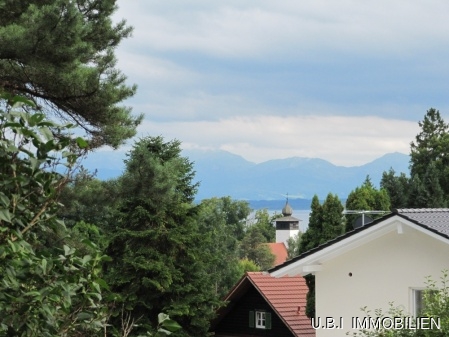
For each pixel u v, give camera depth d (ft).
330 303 70.49
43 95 69.51
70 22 60.75
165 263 111.34
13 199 17.85
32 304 17.57
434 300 51.62
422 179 169.48
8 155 18.10
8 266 17.63
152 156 87.97
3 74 66.44
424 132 202.90
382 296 67.36
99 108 69.51
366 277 68.44
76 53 61.77
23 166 18.16
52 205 18.63
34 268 17.78
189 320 113.29
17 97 18.15
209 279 117.91
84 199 74.33
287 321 116.26
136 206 112.78
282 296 121.29
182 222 116.98
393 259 66.95
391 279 66.95
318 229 110.93
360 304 68.74
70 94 68.03
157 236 110.42
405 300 66.03
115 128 71.41
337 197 111.14
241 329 124.77
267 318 121.39
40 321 17.69
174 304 110.11
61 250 18.72
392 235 67.00
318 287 71.31
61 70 63.52
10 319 17.46
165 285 107.96
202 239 116.98
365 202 120.26
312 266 70.44
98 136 71.36
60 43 60.39
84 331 19.45
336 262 70.28
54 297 17.70
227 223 395.75
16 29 59.57
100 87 68.69
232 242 286.87
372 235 67.05
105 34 73.82
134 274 108.58
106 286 18.69
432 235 61.41
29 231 18.45
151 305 109.19
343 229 110.52
